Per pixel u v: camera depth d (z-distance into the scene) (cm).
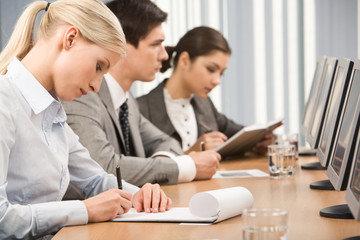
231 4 465
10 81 149
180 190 202
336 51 466
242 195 149
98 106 225
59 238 132
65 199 212
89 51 150
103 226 143
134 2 249
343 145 150
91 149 212
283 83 466
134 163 214
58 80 152
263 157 311
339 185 143
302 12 465
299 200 168
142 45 248
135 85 458
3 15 425
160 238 127
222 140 308
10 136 143
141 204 162
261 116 468
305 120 294
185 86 333
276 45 466
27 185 151
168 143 282
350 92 157
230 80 466
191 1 463
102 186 181
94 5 151
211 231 132
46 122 157
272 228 100
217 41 325
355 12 463
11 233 137
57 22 151
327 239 119
